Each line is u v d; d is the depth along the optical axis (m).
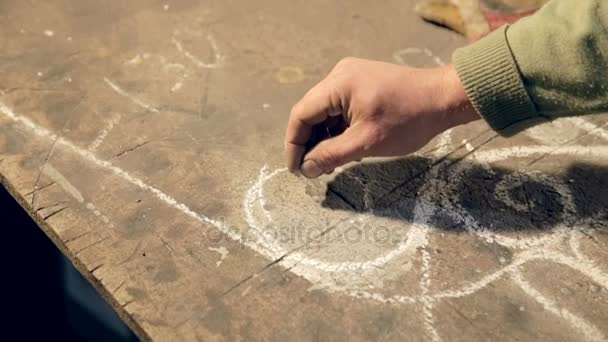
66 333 1.32
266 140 0.90
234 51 1.05
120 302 0.70
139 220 0.79
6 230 1.25
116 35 1.09
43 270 1.31
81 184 0.84
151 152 0.88
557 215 0.79
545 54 0.66
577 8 0.66
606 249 0.75
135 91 0.98
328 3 1.15
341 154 0.77
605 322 0.68
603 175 0.83
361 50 1.05
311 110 0.77
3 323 1.27
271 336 0.67
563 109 0.69
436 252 0.75
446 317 0.69
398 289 0.71
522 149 0.87
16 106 0.96
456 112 0.75
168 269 0.73
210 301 0.70
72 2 1.16
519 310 0.69
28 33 1.09
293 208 0.80
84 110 0.95
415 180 0.83
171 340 0.67
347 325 0.68
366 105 0.74
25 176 0.85
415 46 1.06
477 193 0.82
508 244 0.76
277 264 0.74
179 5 1.15
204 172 0.85
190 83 0.99
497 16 1.07
